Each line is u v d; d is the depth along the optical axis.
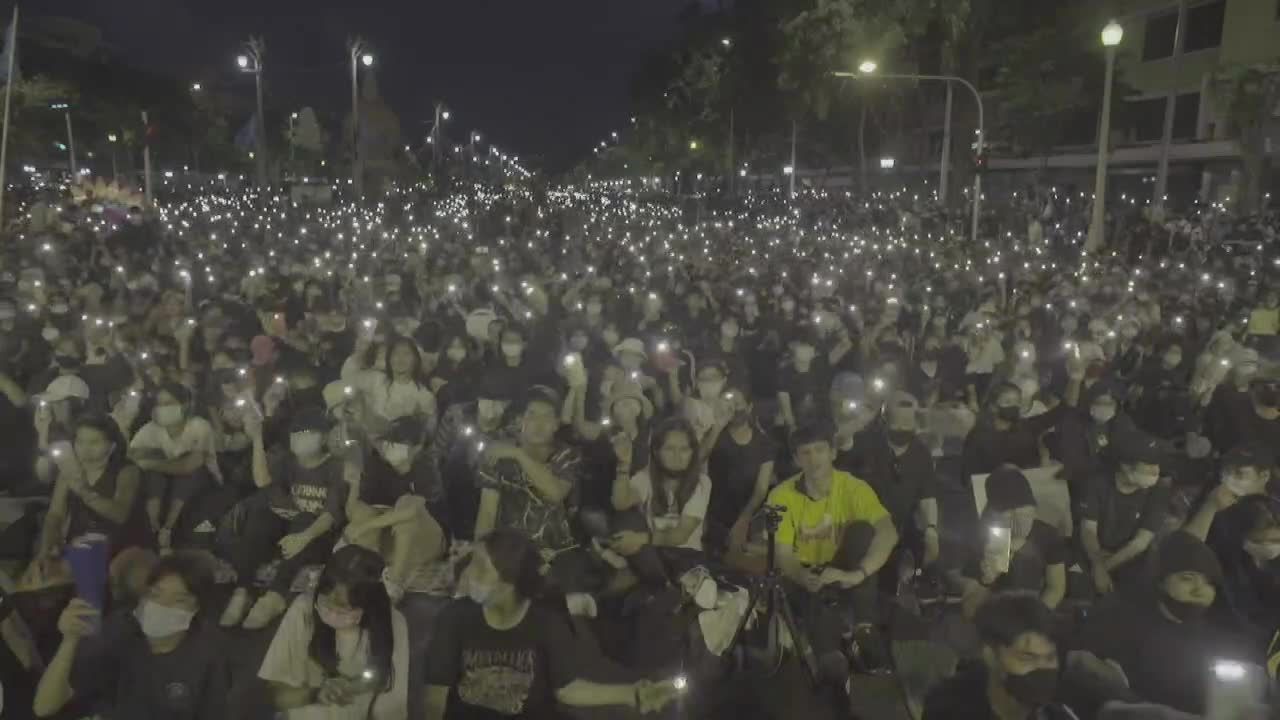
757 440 8.11
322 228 35.06
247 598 5.96
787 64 41.97
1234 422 9.45
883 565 6.54
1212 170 42.50
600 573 6.58
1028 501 6.20
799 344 11.24
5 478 8.85
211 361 11.28
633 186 105.69
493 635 4.61
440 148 87.88
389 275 16.92
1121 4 48.81
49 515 6.64
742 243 33.16
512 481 6.53
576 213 59.00
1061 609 6.18
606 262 22.70
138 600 5.35
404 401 8.93
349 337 12.40
